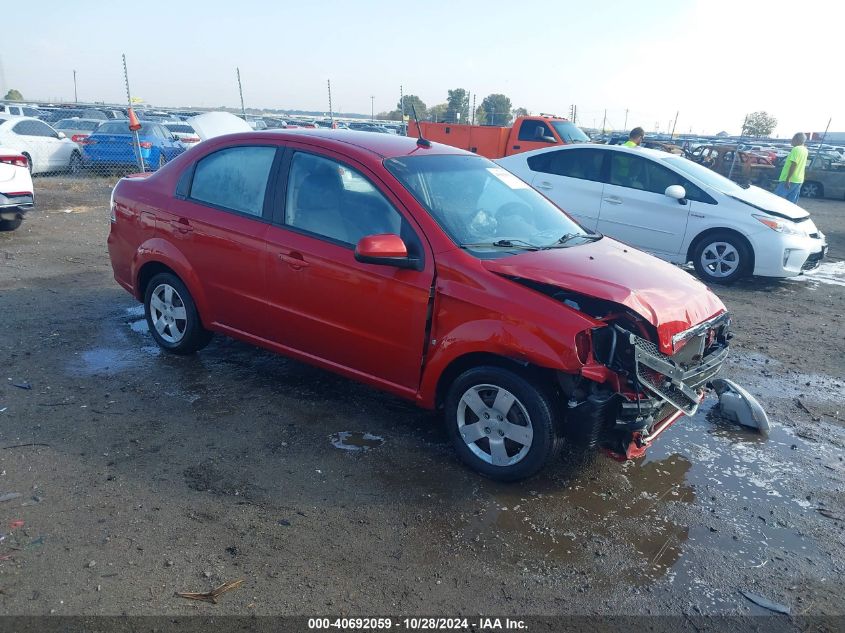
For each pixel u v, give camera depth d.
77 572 2.87
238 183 4.65
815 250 9.08
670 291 3.89
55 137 16.38
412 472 3.83
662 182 9.16
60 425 4.09
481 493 3.68
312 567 3.02
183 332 5.12
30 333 5.58
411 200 3.95
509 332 3.52
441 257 3.77
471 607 2.85
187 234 4.79
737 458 4.32
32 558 2.94
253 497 3.50
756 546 3.40
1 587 2.76
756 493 3.91
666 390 3.73
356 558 3.09
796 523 3.63
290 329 4.41
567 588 3.01
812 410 5.11
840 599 3.06
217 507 3.39
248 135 4.69
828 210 19.75
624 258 4.24
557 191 9.65
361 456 3.97
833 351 6.48
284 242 4.29
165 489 3.51
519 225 4.38
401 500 3.56
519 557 3.19
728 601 3.00
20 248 8.69
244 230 4.48
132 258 5.23
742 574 3.18
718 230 8.84
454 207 4.12
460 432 3.89
